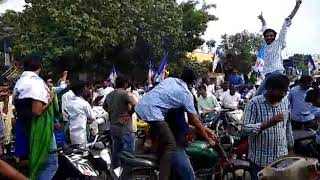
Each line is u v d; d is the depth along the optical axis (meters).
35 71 6.20
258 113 5.13
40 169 6.13
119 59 29.92
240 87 17.20
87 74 28.27
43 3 26.89
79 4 26.97
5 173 2.57
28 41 27.17
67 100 8.59
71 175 6.84
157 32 29.38
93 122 9.24
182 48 32.25
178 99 5.93
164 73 19.02
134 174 6.52
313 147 7.33
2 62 32.38
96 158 7.11
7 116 9.70
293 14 8.87
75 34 26.22
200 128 6.09
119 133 8.38
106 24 27.75
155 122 5.89
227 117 10.99
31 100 5.96
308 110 9.44
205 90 12.99
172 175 5.98
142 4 28.77
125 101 8.39
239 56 41.16
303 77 9.45
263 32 9.11
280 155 5.14
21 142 6.18
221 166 7.28
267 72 8.85
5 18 30.78
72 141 8.49
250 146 5.30
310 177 4.28
